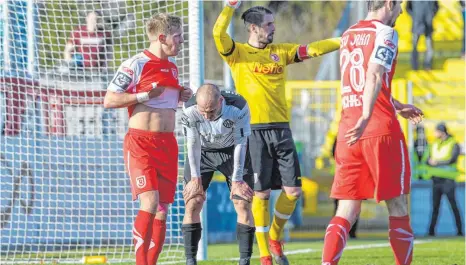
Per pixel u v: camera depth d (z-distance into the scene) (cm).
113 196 3173
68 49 3186
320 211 4284
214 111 1827
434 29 5150
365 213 4288
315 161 4412
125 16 3434
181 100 1834
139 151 1762
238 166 1917
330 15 5841
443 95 4919
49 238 2969
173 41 1773
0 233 2947
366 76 1555
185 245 2017
